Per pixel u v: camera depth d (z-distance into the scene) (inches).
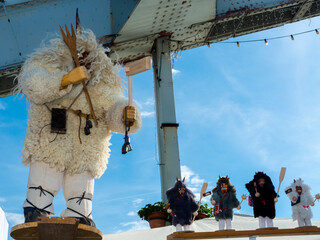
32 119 249.0
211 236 271.7
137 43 679.7
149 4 570.6
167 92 643.5
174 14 619.8
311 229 277.6
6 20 584.4
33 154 240.1
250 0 691.4
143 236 357.4
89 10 628.1
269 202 287.4
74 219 214.1
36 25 594.6
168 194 288.8
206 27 689.0
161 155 619.2
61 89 241.4
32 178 238.5
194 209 284.0
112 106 272.1
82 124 255.8
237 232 272.7
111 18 642.2
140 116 275.3
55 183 239.6
